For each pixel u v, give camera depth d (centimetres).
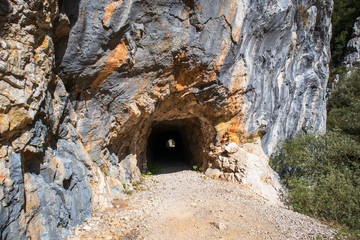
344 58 2712
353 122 1573
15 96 374
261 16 949
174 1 701
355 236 621
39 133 443
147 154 1550
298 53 1399
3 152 362
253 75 1077
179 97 957
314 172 1177
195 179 1103
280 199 978
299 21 1265
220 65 906
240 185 1004
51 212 445
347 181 1013
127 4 607
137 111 805
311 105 1606
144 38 702
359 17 2744
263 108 1200
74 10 526
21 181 384
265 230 592
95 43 587
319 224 693
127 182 909
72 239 468
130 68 708
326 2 1409
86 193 586
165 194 842
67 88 614
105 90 691
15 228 359
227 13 819
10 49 371
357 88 2022
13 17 370
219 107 1055
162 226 574
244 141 1190
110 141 805
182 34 764
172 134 2123
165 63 788
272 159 1320
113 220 576
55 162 501
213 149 1177
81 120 666
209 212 672
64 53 549
